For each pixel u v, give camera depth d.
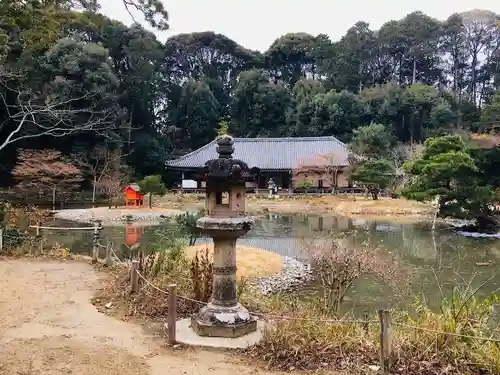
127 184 43.91
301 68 86.56
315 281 14.91
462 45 79.81
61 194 40.44
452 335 5.97
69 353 6.32
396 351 5.83
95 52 46.59
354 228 28.05
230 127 73.12
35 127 40.06
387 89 68.94
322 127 68.19
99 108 45.12
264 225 30.09
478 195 25.03
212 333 7.05
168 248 13.17
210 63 84.12
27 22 12.88
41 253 14.58
